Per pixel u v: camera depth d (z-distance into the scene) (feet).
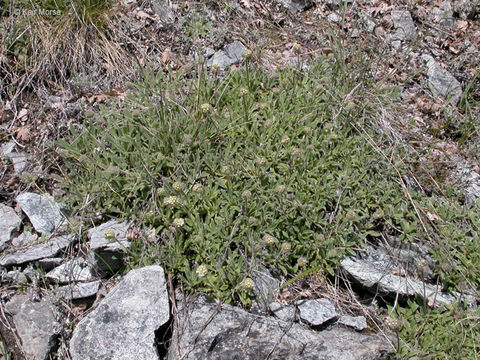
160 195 1.97
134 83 2.46
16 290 1.82
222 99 2.41
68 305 1.81
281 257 1.91
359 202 2.12
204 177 2.10
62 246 1.92
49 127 2.36
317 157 2.26
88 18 2.78
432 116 2.83
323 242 1.92
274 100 2.41
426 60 3.14
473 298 1.96
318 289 1.95
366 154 2.28
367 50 3.11
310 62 2.74
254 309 1.78
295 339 1.67
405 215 2.18
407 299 1.95
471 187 2.43
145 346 1.59
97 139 2.17
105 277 1.89
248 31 3.11
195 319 1.70
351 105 2.27
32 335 1.69
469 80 3.12
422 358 1.75
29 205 2.02
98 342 1.59
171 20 3.02
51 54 2.60
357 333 1.81
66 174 2.12
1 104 2.44
